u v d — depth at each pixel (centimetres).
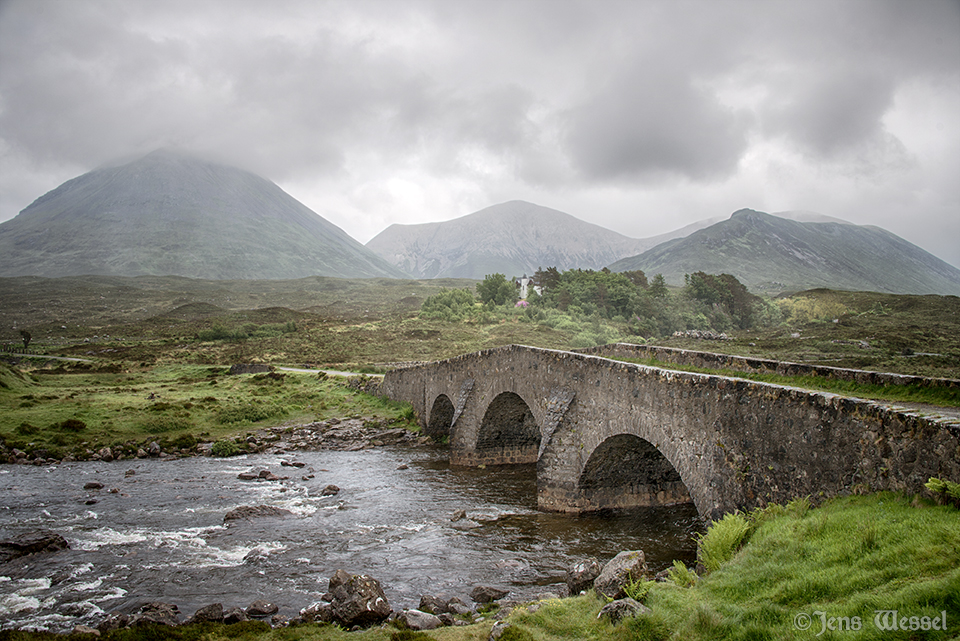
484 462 3578
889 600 690
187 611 1498
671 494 2366
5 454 3719
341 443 4466
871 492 1001
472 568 1803
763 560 995
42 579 1755
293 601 1554
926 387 1397
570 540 2012
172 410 5044
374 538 2155
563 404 2345
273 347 10731
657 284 14338
